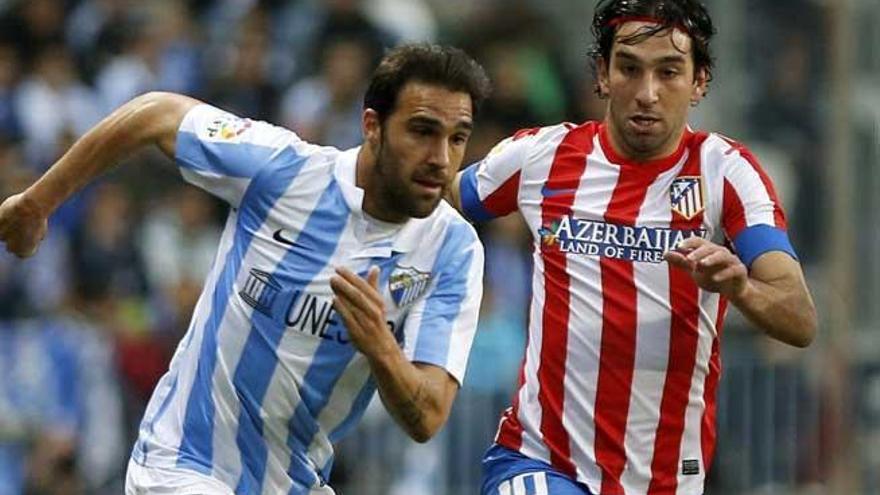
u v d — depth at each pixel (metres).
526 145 27.31
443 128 24.47
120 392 46.78
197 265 50.16
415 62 24.45
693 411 26.81
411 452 45.31
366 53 53.53
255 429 26.02
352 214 25.48
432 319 25.64
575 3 62.12
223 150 25.78
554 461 26.97
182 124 26.00
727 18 54.50
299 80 53.62
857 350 50.31
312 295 25.61
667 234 26.39
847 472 48.53
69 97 54.06
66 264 49.06
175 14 56.22
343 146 52.09
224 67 54.91
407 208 24.89
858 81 52.59
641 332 26.47
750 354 46.91
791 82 54.12
